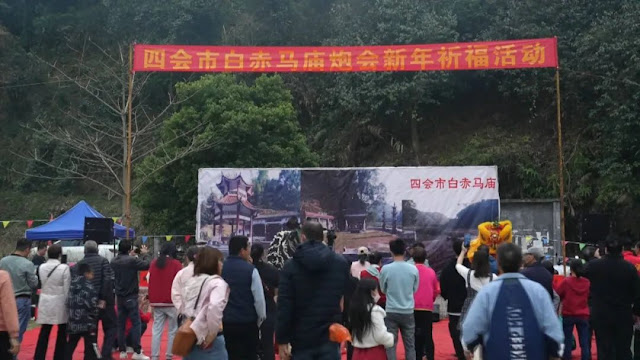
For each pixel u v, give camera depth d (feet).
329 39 94.48
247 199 57.88
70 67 120.47
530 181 77.15
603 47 70.23
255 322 22.68
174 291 26.81
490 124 89.04
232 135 75.36
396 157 88.89
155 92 108.68
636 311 27.27
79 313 29.96
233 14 108.37
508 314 15.01
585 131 77.30
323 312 19.20
